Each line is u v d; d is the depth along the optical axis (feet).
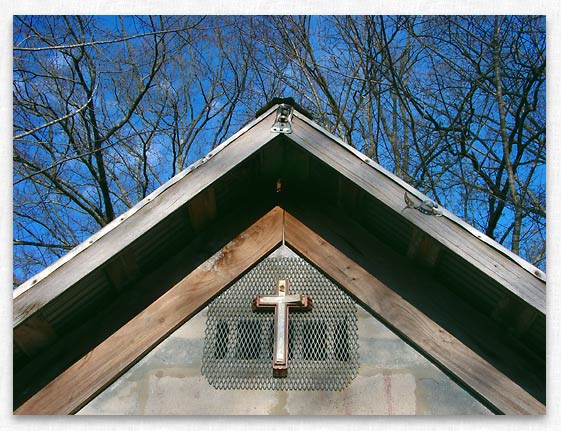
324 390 11.53
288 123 12.83
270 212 13.83
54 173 32.42
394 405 11.33
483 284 11.73
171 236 12.96
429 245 11.88
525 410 11.07
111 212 32.55
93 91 29.14
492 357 11.69
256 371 11.79
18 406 11.42
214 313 12.53
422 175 33.86
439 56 34.37
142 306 12.61
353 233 13.44
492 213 32.91
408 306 12.35
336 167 12.30
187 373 11.84
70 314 12.10
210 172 12.28
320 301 12.56
